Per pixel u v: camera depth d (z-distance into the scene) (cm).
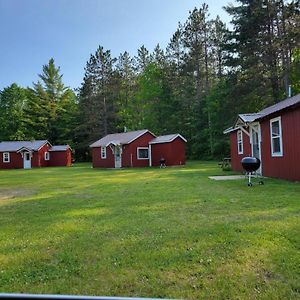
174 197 841
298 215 565
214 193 886
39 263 385
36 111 4734
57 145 4578
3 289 317
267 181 1141
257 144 1502
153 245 430
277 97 2667
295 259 360
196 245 421
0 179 1822
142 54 4847
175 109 3928
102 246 437
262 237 441
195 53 3897
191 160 3681
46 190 1155
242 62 2778
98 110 4453
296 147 1070
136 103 4466
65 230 532
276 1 2597
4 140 4775
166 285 315
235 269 342
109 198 877
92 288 316
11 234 522
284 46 2512
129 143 2992
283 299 281
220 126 3366
